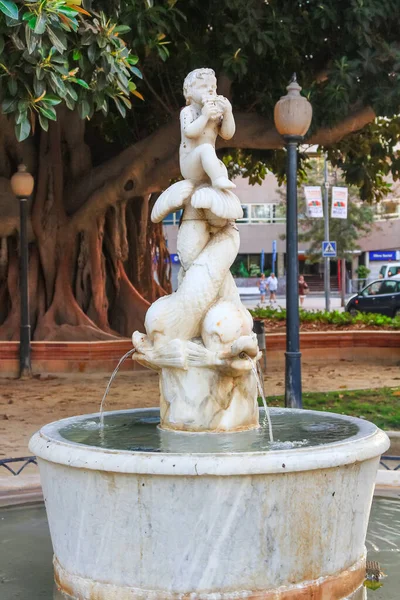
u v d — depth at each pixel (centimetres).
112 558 386
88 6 745
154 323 470
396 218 5169
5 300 1622
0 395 1191
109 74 754
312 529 384
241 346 442
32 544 507
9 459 630
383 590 429
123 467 372
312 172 4256
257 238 5238
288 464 369
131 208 1708
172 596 376
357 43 1248
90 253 1597
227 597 374
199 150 482
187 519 372
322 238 4253
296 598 381
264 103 1372
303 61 1412
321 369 1481
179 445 409
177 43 1315
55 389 1257
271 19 1254
